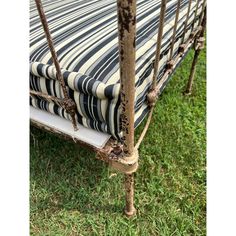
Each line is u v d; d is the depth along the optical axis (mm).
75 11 1281
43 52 948
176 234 1132
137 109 910
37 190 1277
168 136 1525
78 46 958
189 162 1399
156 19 1165
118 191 1271
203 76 2008
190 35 1333
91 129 953
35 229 1168
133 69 678
